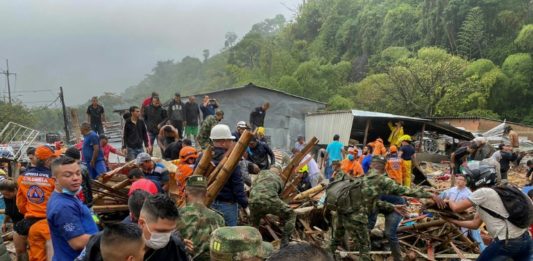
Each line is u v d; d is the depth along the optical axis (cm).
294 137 2648
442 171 2077
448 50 5850
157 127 1386
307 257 179
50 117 7531
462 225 612
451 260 831
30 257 546
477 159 1327
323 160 1797
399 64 4847
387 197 771
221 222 433
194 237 412
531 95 4675
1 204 884
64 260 389
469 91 4362
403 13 6706
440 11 6003
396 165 1302
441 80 4294
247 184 856
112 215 800
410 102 4331
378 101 4725
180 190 720
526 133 3450
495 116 4203
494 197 525
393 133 2241
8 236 786
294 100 2675
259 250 320
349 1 8438
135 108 1205
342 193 698
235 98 2555
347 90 5562
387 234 749
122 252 264
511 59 4762
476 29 5469
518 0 5494
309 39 8862
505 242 518
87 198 635
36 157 554
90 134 961
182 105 1520
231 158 587
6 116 4428
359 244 699
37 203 541
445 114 4225
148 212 312
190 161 748
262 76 5534
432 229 857
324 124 2491
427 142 2538
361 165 1405
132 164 837
